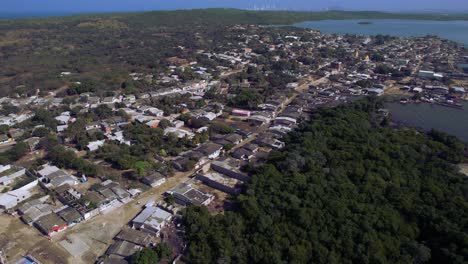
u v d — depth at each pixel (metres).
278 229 73.31
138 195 95.62
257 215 78.50
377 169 95.19
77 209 87.12
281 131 136.62
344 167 97.62
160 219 82.75
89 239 78.25
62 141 128.88
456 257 61.97
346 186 86.25
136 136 128.25
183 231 80.31
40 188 98.56
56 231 80.06
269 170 97.69
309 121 147.75
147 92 192.38
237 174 102.88
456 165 110.62
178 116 158.38
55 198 93.06
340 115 141.62
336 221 73.94
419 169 98.50
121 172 107.56
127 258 71.06
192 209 83.69
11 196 90.62
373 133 123.12
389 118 154.12
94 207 87.12
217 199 93.94
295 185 88.31
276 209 80.31
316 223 74.19
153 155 116.31
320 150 107.62
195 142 124.50
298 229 72.75
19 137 130.25
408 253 66.50
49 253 73.69
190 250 71.31
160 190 98.38
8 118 148.38
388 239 69.25
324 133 123.88
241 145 128.25
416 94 191.25
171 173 107.12
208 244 72.12
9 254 73.25
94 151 120.75
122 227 82.56
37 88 194.88
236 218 78.12
